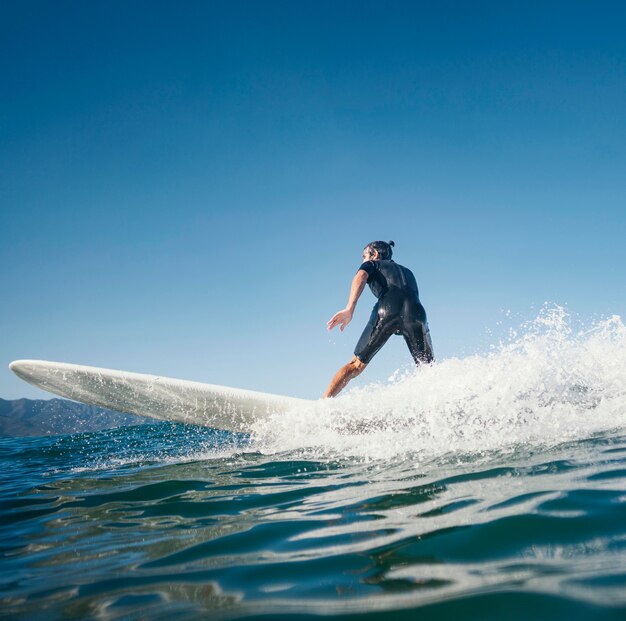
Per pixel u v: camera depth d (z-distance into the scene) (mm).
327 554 1481
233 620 1108
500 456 2621
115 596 1325
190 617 1151
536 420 3332
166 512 2273
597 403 3596
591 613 984
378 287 4422
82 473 3719
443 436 3314
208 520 2062
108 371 4215
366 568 1340
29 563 1688
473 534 1490
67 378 4406
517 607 1041
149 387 4176
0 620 1232
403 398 3643
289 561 1461
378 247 4594
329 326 4309
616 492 1749
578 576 1148
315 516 1927
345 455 3283
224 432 6977
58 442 7402
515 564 1256
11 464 4734
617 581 1102
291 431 3930
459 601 1095
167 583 1387
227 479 2920
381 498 2066
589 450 2537
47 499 2797
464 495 1944
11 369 4504
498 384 3584
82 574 1529
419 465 2670
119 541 1872
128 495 2723
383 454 3111
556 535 1412
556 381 3641
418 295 4453
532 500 1757
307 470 2947
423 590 1169
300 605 1159
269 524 1891
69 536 2010
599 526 1446
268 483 2695
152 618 1167
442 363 3793
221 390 4062
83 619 1196
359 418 3662
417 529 1604
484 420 3336
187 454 4324
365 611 1097
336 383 4359
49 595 1374
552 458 2430
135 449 5395
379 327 4312
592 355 3799
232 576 1391
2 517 2443
